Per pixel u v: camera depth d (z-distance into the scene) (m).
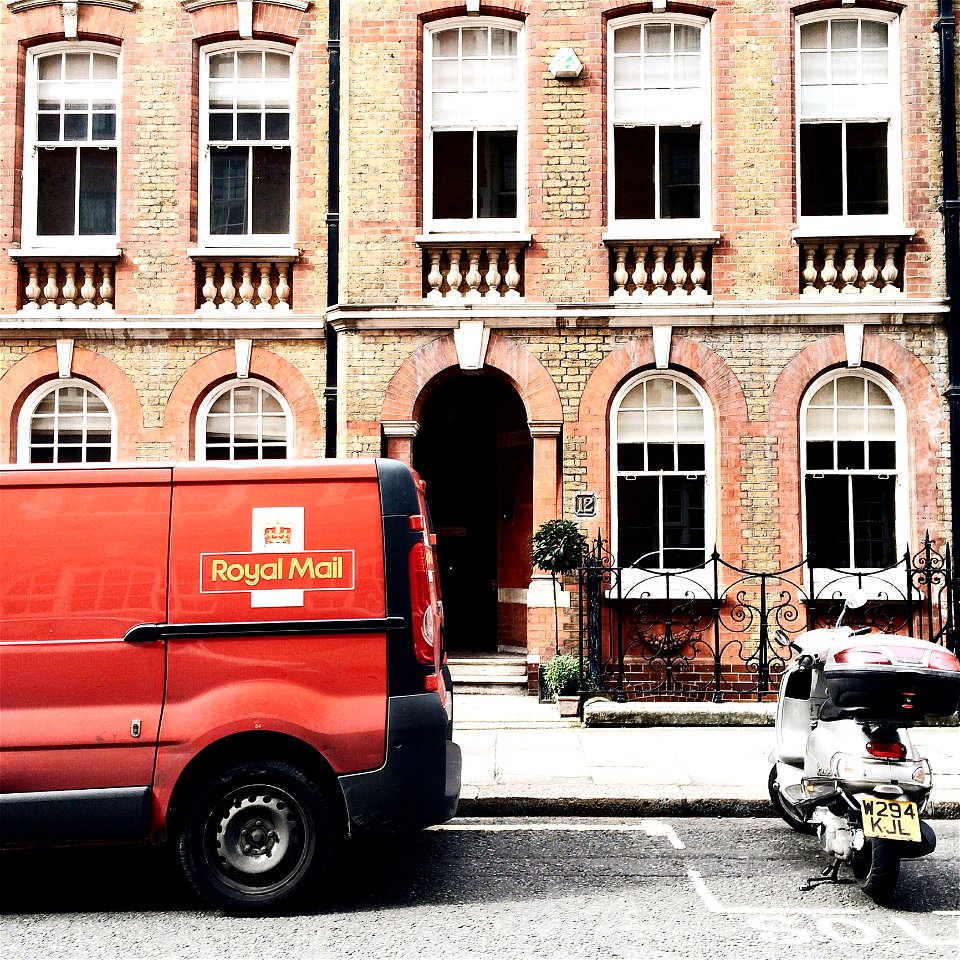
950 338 11.79
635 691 11.59
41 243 12.69
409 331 11.92
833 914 5.35
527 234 11.96
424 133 12.31
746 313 11.80
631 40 12.41
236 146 12.79
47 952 4.84
